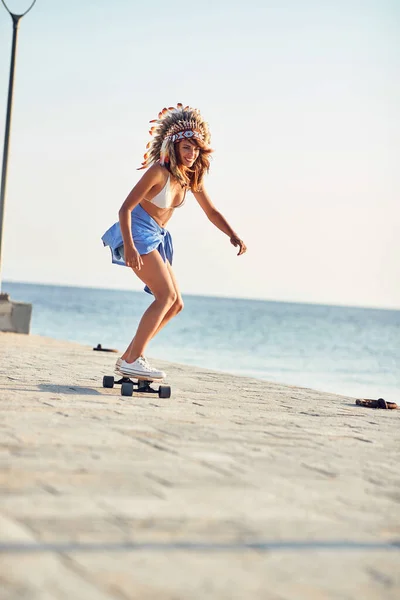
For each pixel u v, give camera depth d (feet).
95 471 10.23
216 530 8.19
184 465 11.01
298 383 64.08
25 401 15.96
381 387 65.21
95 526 8.00
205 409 16.89
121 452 11.53
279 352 113.19
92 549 7.34
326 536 8.31
